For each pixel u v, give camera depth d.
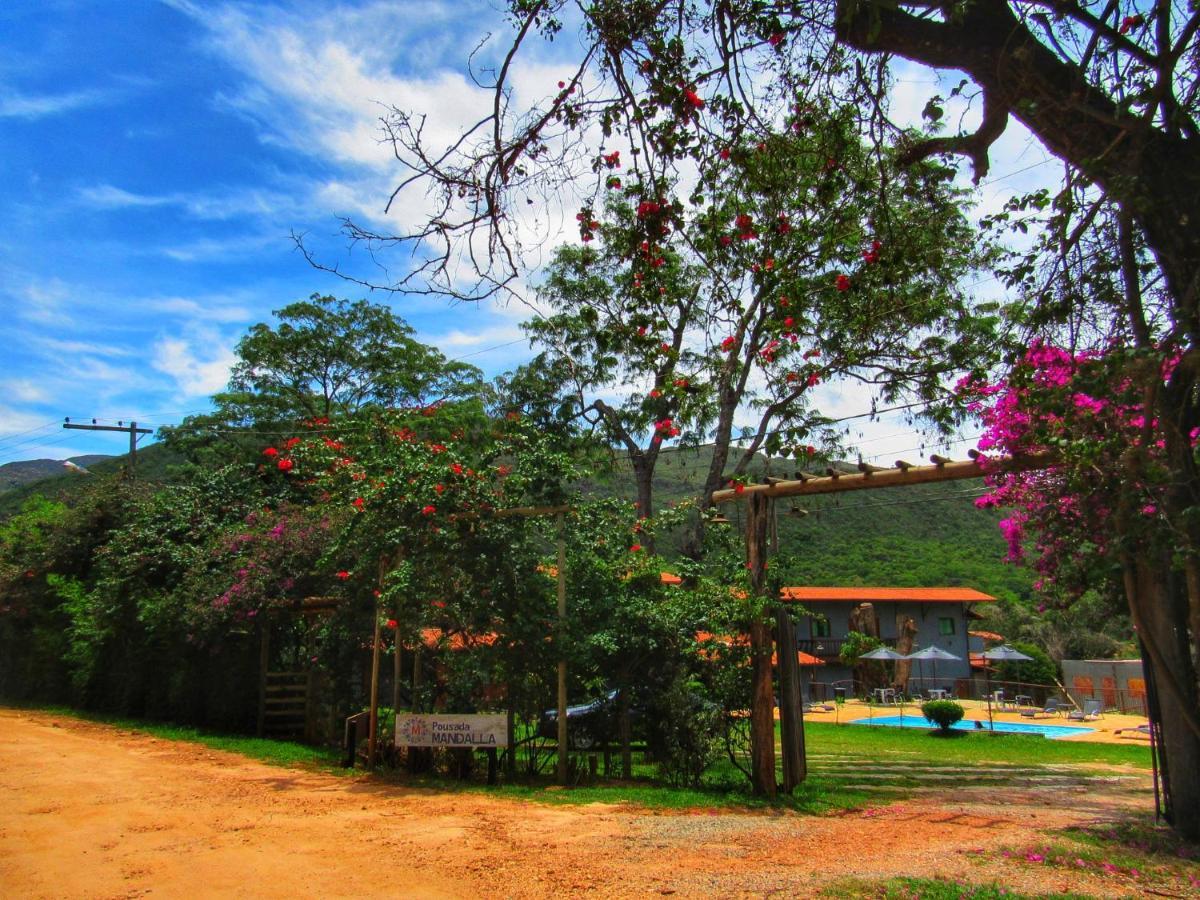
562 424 21.27
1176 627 7.09
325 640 13.93
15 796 8.98
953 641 39.34
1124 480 3.96
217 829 7.46
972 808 9.31
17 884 5.80
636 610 11.05
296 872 6.07
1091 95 4.34
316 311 29.28
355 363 29.69
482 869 6.14
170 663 16.84
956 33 4.59
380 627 11.62
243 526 16.70
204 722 16.09
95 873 6.06
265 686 15.16
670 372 6.68
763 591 10.01
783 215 5.82
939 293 13.36
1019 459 7.32
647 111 5.18
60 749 12.77
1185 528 3.78
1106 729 23.45
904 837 7.31
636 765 12.06
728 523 11.27
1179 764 7.12
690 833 7.45
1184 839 6.93
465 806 8.70
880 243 6.24
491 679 11.00
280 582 14.82
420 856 6.53
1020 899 5.11
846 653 32.06
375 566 12.02
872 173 5.82
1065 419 4.46
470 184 5.15
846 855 6.59
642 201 5.53
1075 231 4.48
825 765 14.29
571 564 11.44
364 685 13.80
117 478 22.31
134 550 17.92
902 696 33.12
